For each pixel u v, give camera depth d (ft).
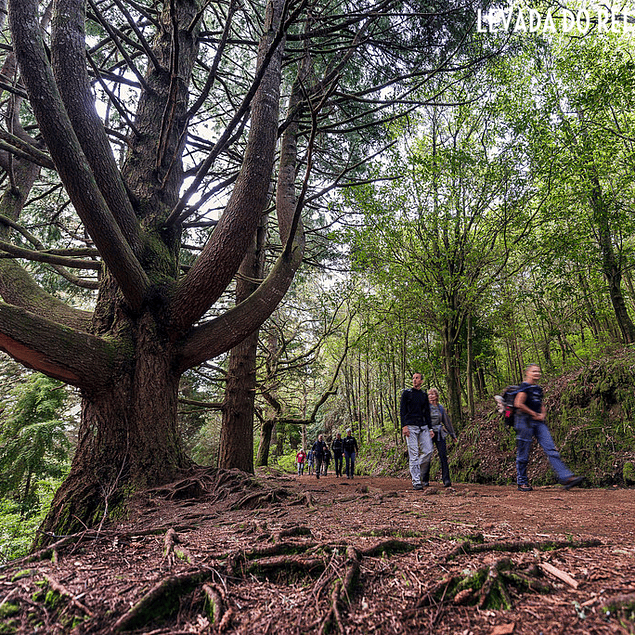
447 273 39.86
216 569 6.52
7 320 12.27
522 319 46.21
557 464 19.24
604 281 38.58
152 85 20.35
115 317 16.47
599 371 31.71
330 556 6.83
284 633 4.86
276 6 17.38
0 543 28.14
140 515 12.35
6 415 52.60
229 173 26.05
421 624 4.98
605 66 35.81
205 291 16.01
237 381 31.63
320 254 38.91
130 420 15.01
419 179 40.06
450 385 42.96
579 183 34.78
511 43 23.12
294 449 115.85
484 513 12.40
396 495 17.33
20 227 18.74
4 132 14.74
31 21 11.94
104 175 14.51
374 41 19.27
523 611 5.13
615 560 6.80
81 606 5.35
